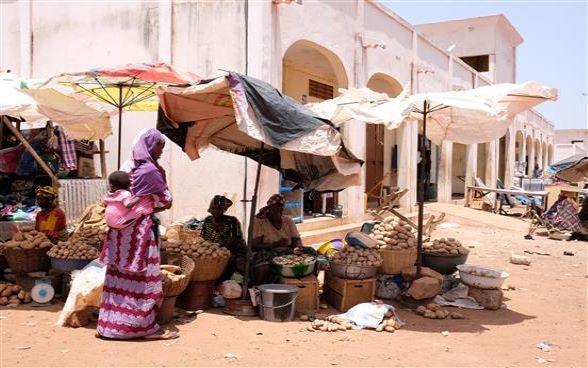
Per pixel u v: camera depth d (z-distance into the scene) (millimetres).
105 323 5082
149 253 5098
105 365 4391
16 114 8227
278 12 9461
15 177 9594
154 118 10531
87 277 5461
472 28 24875
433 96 6156
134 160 5176
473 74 21312
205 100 6375
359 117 6453
